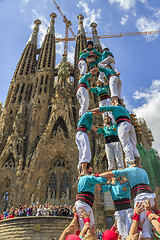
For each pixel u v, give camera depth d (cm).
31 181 4497
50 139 5278
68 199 4541
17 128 5681
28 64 8356
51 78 7581
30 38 9531
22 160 4866
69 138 5378
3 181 4725
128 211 647
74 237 425
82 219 538
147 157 6088
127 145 664
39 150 4975
